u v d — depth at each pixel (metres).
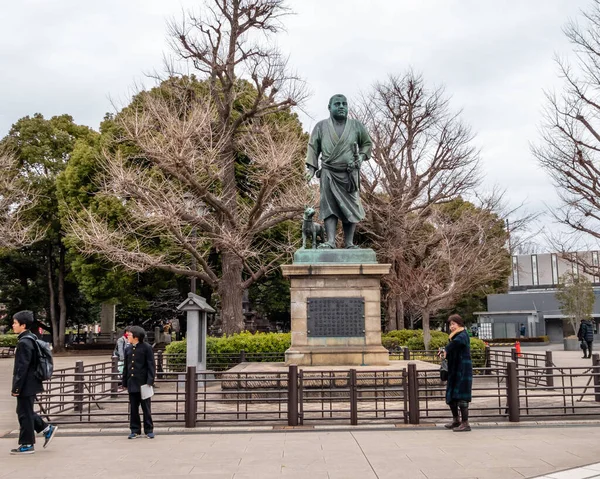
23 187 33.03
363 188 27.89
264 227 22.61
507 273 37.41
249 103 27.31
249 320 29.22
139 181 20.56
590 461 7.07
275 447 8.12
